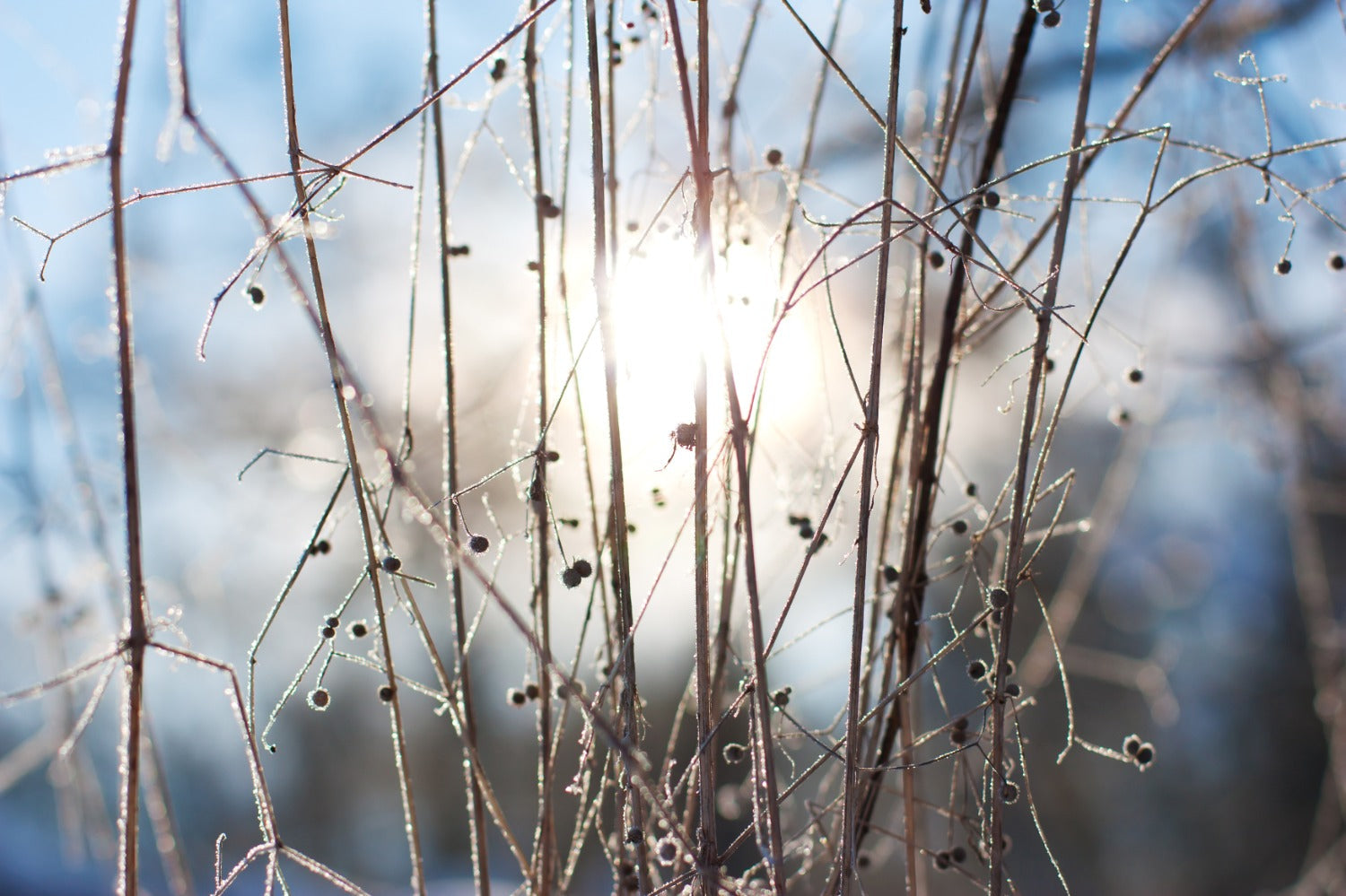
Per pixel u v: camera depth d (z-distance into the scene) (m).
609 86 0.45
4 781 0.56
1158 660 1.42
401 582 0.45
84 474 0.54
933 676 0.46
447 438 0.45
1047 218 0.47
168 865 0.50
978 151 0.50
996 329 0.49
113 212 0.41
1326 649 0.73
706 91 0.42
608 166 0.45
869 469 0.41
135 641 0.41
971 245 0.47
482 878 0.45
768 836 0.42
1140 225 0.43
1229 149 0.62
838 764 0.47
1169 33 0.63
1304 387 0.77
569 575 0.42
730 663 0.51
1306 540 0.74
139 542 0.41
